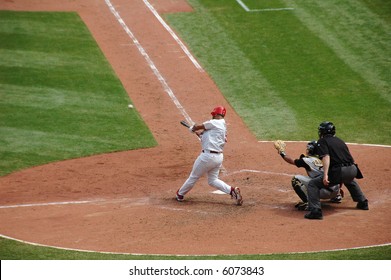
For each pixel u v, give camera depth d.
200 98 90.19
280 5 115.00
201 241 52.72
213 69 97.69
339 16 110.88
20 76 93.69
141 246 51.81
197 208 60.12
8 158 73.81
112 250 51.09
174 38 106.25
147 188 65.88
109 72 96.19
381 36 105.12
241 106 88.44
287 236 53.47
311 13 112.19
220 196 63.38
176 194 63.56
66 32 107.31
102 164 72.69
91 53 101.38
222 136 60.44
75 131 80.81
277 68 97.75
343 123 84.19
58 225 56.59
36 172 70.56
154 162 73.38
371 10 112.44
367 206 59.53
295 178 59.41
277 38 105.31
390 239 52.66
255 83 94.06
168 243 52.38
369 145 78.31
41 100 87.88
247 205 60.81
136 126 82.69
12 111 84.75
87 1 118.62
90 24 110.56
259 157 74.31
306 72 96.69
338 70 97.00
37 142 77.81
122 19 112.25
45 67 96.44
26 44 102.81
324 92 91.88
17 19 110.69
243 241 52.62
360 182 66.56
